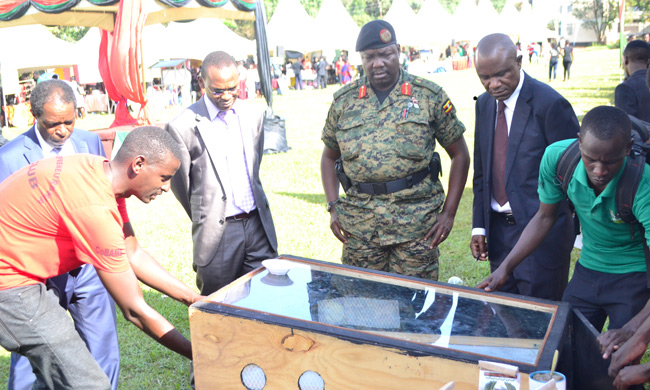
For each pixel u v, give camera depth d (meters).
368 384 2.27
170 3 10.87
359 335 2.27
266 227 3.76
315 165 10.76
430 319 2.43
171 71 24.58
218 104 3.59
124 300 2.51
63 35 34.06
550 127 3.23
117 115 11.20
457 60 42.31
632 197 2.47
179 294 2.90
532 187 3.29
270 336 2.40
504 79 3.20
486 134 3.47
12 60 20.28
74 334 2.64
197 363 2.57
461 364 2.10
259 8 12.03
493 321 2.42
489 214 3.48
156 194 2.57
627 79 5.33
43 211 2.46
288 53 38.59
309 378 2.38
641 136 2.58
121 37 10.18
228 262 3.67
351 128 3.66
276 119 12.45
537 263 3.28
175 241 6.81
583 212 2.73
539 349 2.17
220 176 3.62
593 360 2.37
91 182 2.45
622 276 2.82
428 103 3.57
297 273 2.98
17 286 2.53
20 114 20.00
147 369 3.98
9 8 11.02
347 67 35.72
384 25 3.51
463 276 5.36
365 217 3.67
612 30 58.88
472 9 39.03
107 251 2.43
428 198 3.65
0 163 3.29
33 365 2.67
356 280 2.88
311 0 50.47
